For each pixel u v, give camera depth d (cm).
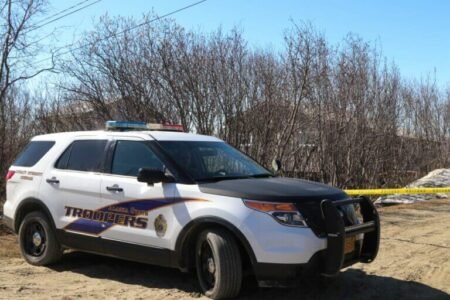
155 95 1551
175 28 1574
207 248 561
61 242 677
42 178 700
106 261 730
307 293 592
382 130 1797
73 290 600
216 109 1541
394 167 1883
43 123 1717
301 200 533
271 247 516
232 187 553
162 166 604
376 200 1689
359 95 1706
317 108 1634
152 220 587
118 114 1580
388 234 978
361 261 591
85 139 687
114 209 620
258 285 579
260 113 1570
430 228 1055
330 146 1650
